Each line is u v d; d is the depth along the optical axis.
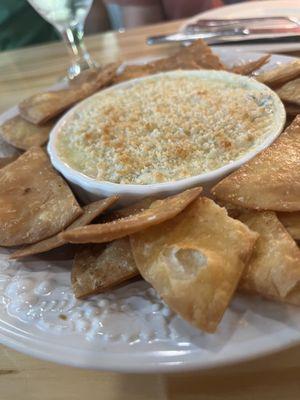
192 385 0.12
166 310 0.12
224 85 0.20
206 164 0.15
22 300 0.13
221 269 0.11
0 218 0.15
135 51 0.29
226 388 0.11
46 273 0.14
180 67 0.23
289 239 0.11
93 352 0.11
